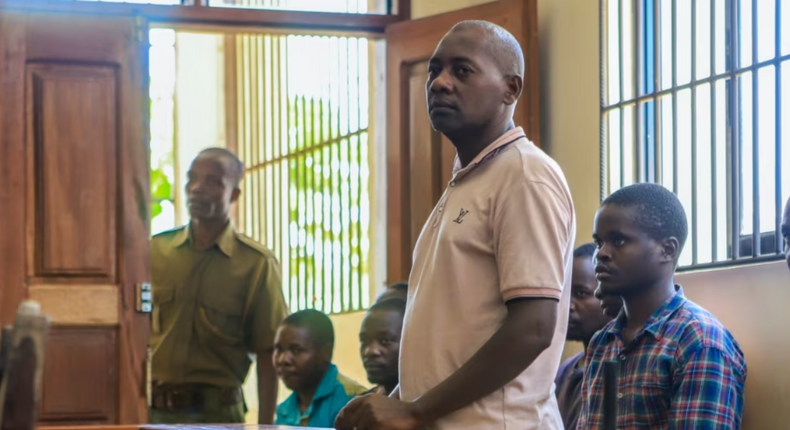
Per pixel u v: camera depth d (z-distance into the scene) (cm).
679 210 379
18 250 648
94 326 650
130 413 646
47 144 659
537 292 274
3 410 188
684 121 509
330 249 892
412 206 678
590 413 380
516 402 282
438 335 286
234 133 1111
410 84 682
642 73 538
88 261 657
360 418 278
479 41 296
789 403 435
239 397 636
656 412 364
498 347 272
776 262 445
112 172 666
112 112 669
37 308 192
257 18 688
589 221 573
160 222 1235
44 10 663
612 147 559
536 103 609
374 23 702
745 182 471
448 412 276
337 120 881
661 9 528
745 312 459
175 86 1204
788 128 449
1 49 655
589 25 582
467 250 286
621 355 375
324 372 562
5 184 650
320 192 912
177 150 1184
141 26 673
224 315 631
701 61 500
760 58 466
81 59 666
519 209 279
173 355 631
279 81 998
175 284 638
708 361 357
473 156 298
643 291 374
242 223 1098
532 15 614
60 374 643
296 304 957
